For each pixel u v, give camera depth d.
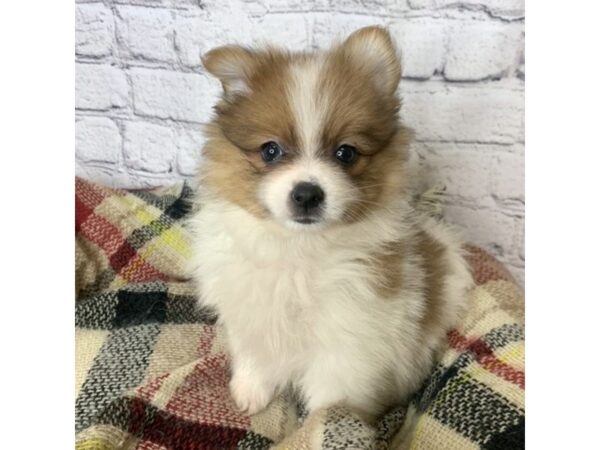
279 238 0.27
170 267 0.40
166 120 0.46
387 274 0.28
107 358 0.31
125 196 0.42
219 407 0.29
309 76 0.26
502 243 0.43
